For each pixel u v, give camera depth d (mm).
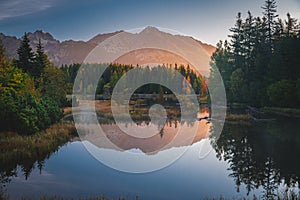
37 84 35219
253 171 11586
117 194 8867
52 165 11992
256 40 49844
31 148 13922
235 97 44094
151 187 9336
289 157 13859
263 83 40781
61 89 37312
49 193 9008
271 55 45406
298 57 37531
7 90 20797
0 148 13430
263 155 14312
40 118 18891
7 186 9633
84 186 9523
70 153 13906
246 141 17766
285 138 18656
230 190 9422
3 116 16359
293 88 33969
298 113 31266
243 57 51500
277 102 35125
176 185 9586
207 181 10172
